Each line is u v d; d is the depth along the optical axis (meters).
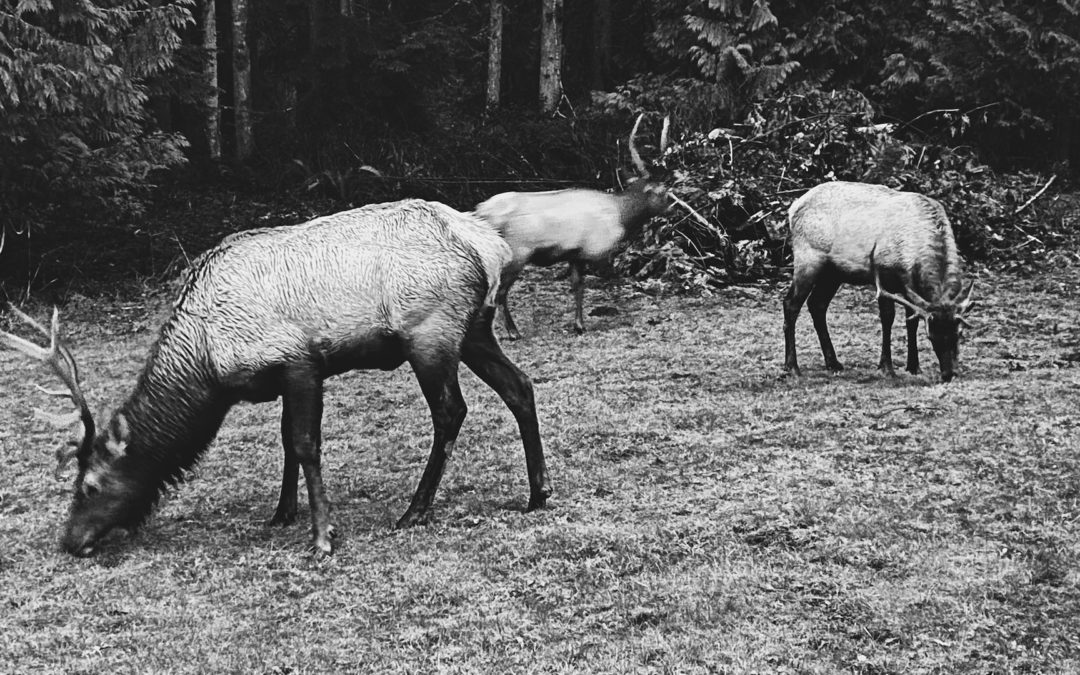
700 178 15.61
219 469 8.30
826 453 7.89
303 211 20.03
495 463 8.12
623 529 6.58
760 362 11.04
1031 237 15.95
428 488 6.86
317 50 24.16
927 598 5.46
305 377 6.36
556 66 23.64
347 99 24.30
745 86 21.67
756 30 21.77
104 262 16.70
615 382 10.54
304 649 5.27
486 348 6.91
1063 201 19.86
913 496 6.89
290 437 6.95
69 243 16.73
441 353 6.48
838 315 13.05
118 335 13.57
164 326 6.52
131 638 5.49
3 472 8.48
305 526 7.01
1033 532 6.22
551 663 5.02
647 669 4.91
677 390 10.09
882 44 22.97
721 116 20.81
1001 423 8.28
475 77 30.53
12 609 5.90
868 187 10.12
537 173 20.86
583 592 5.77
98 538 6.62
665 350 11.79
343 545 6.59
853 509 6.72
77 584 6.20
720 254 15.33
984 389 9.38
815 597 5.54
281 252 6.39
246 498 7.64
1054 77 21.80
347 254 6.36
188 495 7.73
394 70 23.80
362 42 24.03
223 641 5.40
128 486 6.59
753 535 6.39
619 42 28.16
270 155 23.08
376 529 6.86
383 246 6.39
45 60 14.13
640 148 19.42
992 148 23.25
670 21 23.16
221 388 6.48
